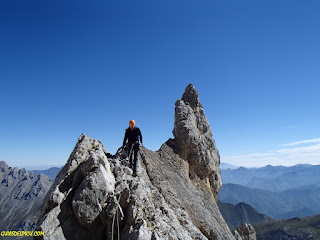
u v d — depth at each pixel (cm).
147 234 1202
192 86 3534
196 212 2194
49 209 1345
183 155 2842
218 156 3600
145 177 2006
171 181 2305
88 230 1341
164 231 1316
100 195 1366
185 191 2355
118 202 1367
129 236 1205
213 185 3153
